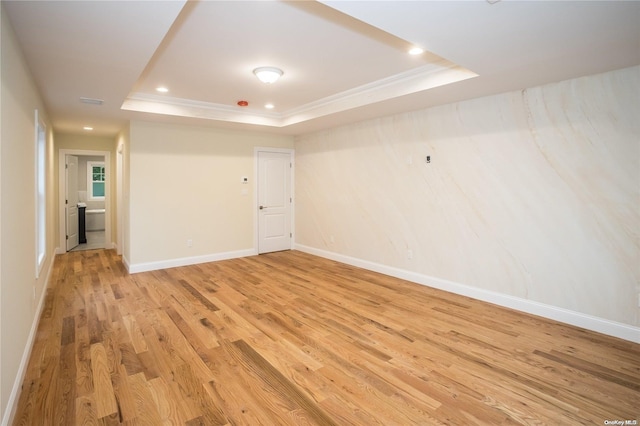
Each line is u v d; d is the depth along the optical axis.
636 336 2.80
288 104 4.90
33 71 2.82
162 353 2.64
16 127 2.17
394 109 4.32
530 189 3.38
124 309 3.54
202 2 2.19
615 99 2.83
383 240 4.94
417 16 1.91
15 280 2.11
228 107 5.02
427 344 2.79
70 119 4.82
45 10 1.87
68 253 6.41
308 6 2.25
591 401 2.06
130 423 1.87
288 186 6.65
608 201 2.91
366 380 2.29
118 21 2.01
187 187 5.43
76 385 2.21
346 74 3.59
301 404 2.04
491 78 3.04
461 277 4.01
